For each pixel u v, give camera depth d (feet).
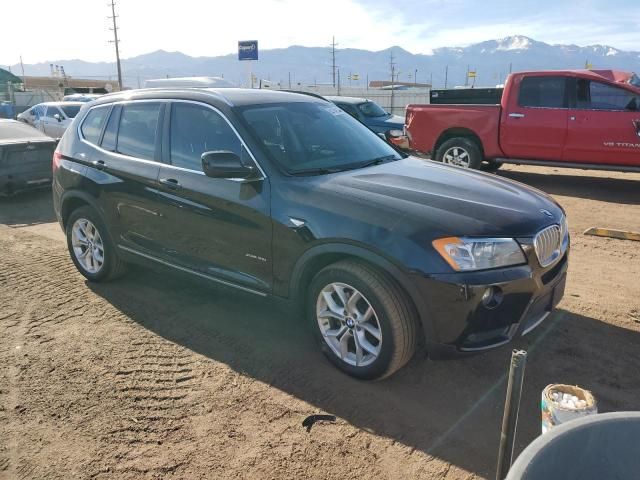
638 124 27.35
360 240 10.30
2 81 171.12
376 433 9.69
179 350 12.59
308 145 13.15
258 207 11.80
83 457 9.06
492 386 11.12
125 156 14.88
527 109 30.30
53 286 16.55
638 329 13.50
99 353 12.43
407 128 35.29
